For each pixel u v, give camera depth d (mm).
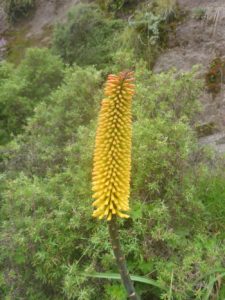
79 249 1088
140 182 1083
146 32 1906
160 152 1078
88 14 2111
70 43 2111
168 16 1881
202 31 1793
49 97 1701
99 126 705
